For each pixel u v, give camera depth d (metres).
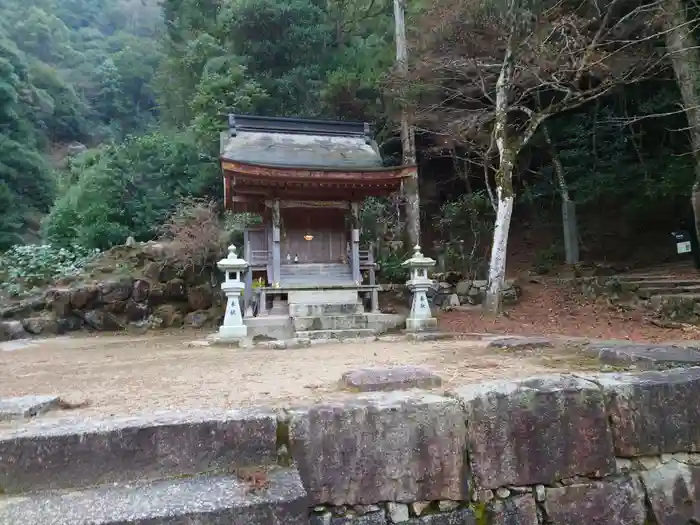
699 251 11.97
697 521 2.84
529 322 9.65
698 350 4.06
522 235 19.31
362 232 14.08
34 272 14.95
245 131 12.77
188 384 3.89
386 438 2.44
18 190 28.20
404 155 14.74
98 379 4.44
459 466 2.52
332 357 5.77
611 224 17.08
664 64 11.88
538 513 2.59
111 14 59.66
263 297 10.30
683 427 2.94
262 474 2.16
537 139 16.67
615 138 15.20
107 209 16.88
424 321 9.15
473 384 2.89
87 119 43.66
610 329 8.33
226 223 15.11
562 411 2.73
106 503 1.86
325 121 13.42
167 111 23.91
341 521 2.31
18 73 34.69
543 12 10.96
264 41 18.55
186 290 14.05
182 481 2.11
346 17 19.17
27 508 1.82
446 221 16.44
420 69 13.30
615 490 2.73
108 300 13.16
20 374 5.08
